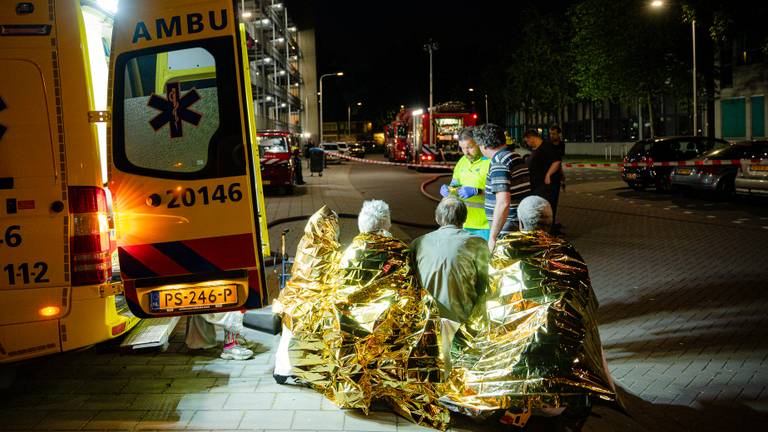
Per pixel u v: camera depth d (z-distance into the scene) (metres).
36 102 4.37
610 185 22.80
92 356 5.64
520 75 50.03
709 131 32.22
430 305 4.57
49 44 4.38
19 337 4.38
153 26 4.48
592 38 32.88
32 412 4.52
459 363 4.54
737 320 6.60
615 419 4.49
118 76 4.48
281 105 64.94
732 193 16.53
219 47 4.50
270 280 8.16
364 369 4.45
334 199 19.89
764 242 10.78
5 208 4.34
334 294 4.74
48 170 4.38
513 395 4.09
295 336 4.80
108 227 4.65
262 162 20.84
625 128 48.78
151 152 4.54
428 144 33.19
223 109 4.53
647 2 30.39
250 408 4.59
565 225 13.38
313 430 4.26
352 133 110.56
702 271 8.78
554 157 8.59
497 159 5.61
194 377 5.18
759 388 4.97
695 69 28.78
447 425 4.34
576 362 4.14
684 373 5.28
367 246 4.79
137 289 4.59
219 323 5.54
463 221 4.96
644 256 9.94
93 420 4.39
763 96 33.56
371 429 4.29
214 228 4.58
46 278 4.39
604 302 7.39
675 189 17.92
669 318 6.72
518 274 4.47
